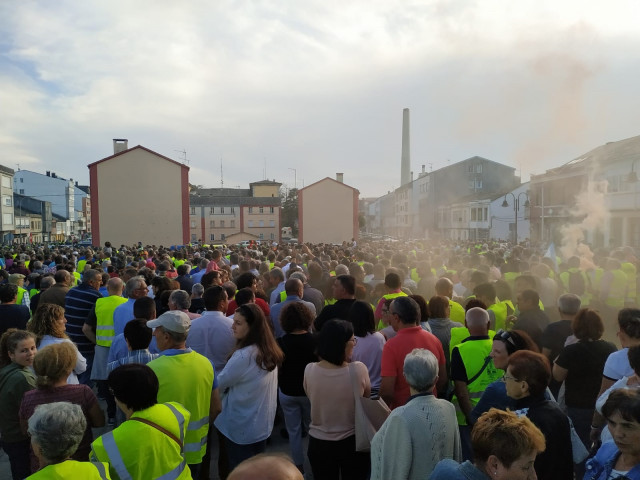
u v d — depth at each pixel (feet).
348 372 11.96
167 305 20.43
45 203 257.96
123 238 131.85
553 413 9.15
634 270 30.96
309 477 15.70
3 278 29.32
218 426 13.62
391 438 9.55
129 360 14.17
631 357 10.37
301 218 166.20
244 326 13.43
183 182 133.90
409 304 13.52
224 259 46.47
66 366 11.31
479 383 12.64
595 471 8.51
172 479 9.36
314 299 22.93
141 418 9.29
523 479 6.80
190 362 11.96
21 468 12.35
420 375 9.73
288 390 14.85
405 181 317.83
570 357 13.23
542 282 25.44
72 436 8.03
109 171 131.34
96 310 20.63
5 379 12.32
